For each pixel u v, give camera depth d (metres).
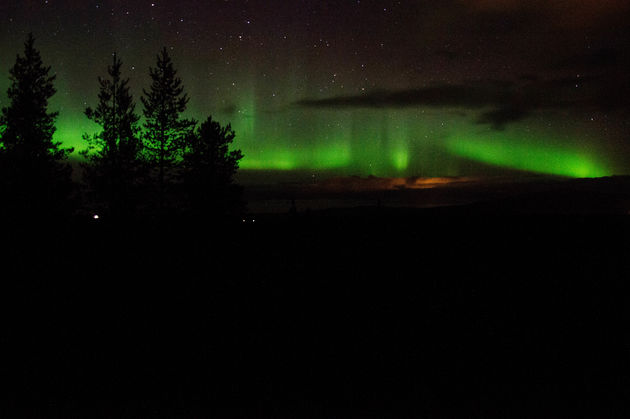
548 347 7.81
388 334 8.62
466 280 14.23
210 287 13.01
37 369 6.47
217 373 6.44
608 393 5.66
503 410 5.03
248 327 9.06
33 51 25.16
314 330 8.88
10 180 24.59
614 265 16.66
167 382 6.02
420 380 6.20
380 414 4.89
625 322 9.52
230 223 28.98
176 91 28.67
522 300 11.59
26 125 24.92
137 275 14.54
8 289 12.19
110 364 6.78
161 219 27.62
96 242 20.94
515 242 22.23
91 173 27.31
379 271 15.66
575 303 11.22
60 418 4.66
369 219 30.73
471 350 7.65
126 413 4.84
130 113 27.84
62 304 10.80
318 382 6.10
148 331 8.69
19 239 20.70
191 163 28.98
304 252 19.34
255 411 4.96
